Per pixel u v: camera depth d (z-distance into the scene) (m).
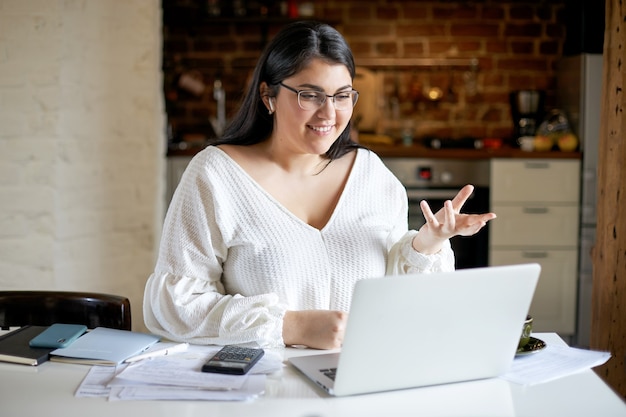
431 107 4.67
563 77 4.43
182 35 4.62
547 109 4.62
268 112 1.70
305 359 1.39
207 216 1.61
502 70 4.62
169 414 1.17
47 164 2.94
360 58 4.62
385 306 1.19
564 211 4.12
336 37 1.55
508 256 4.15
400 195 1.82
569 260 4.14
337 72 1.54
